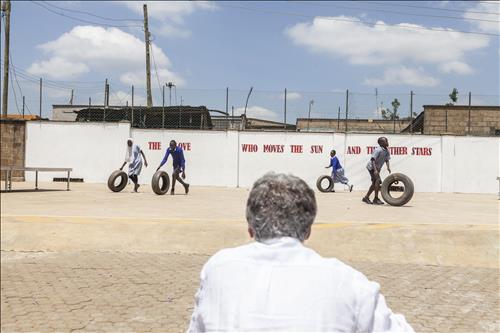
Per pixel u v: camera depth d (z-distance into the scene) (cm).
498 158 2264
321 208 1189
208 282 159
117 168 2288
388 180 1346
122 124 2281
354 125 3534
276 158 2302
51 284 559
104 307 484
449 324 445
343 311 148
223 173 2298
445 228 764
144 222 805
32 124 2275
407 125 3456
